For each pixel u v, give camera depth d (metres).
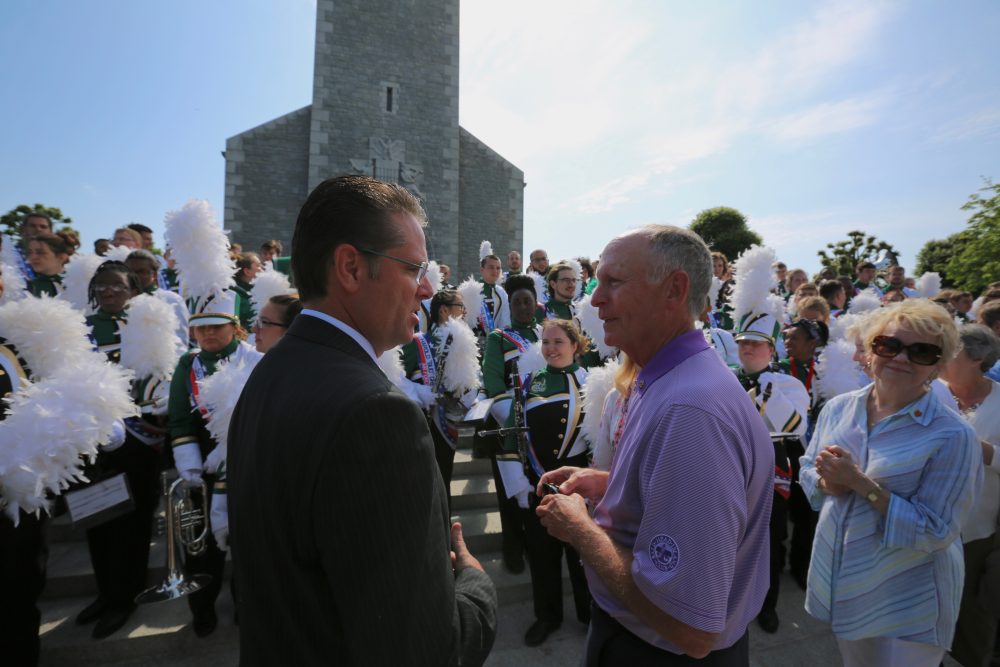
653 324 1.37
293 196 18.34
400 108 19.23
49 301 2.79
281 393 0.92
